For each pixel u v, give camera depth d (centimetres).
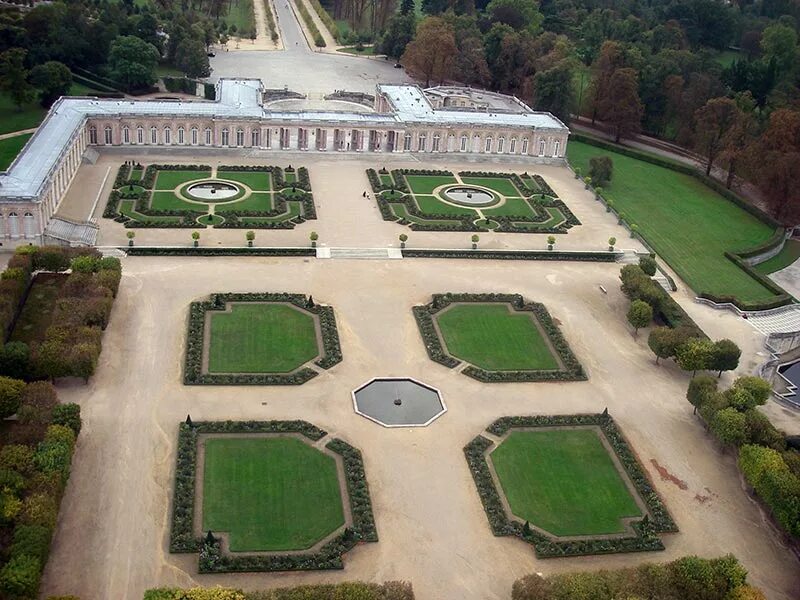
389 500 19000
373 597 15450
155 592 15050
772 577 17850
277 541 17612
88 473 18862
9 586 14800
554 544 18075
